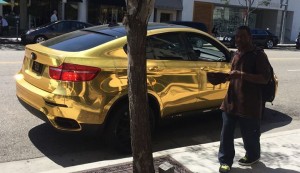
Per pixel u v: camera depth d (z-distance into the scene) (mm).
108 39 5488
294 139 6016
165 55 5773
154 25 6059
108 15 29500
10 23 26609
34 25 27250
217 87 6309
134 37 3354
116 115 5219
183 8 32969
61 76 4969
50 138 5965
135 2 3254
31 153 5402
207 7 34406
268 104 9000
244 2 36531
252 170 4762
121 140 5348
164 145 5969
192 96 6016
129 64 3453
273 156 5246
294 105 9008
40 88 5266
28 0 26844
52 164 5090
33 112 5395
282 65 16594
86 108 4969
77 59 4992
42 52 5285
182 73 5832
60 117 4988
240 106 4406
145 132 3629
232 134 4586
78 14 28219
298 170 4820
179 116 6047
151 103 5629
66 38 5875
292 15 40812
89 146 5738
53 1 27438
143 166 3695
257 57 4332
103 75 5051
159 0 31516
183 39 6039
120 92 5148
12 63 12469
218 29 36188
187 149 5363
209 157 5105
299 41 31797
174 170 4500
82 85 4926
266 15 40062
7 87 8945
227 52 6555
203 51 6277
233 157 4656
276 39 29641
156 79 5543
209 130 6750
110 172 4523
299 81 12484
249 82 4371
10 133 6082
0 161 5102
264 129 7039
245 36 4367
